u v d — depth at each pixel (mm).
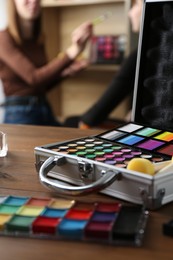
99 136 705
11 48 2020
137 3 1984
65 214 464
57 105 2703
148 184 485
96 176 544
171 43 709
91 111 1442
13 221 450
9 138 867
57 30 2541
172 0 692
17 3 1996
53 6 2381
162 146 652
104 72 2531
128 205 498
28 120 2029
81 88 2641
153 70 731
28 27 2053
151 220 477
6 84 2055
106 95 1432
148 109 746
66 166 578
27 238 440
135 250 413
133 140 681
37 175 636
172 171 508
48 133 906
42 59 2156
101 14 2387
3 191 572
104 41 2266
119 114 2395
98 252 411
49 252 415
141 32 719
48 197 548
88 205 488
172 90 718
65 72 2225
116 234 418
